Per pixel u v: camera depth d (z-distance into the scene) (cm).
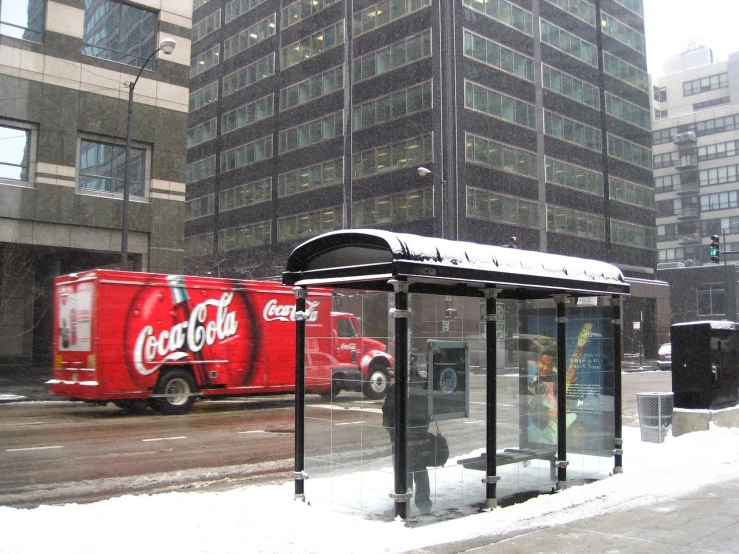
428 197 4659
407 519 658
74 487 916
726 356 1308
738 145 9025
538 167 5269
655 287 6159
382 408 702
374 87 5112
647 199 6456
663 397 1256
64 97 2628
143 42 2877
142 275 1700
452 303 750
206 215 6644
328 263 737
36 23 2597
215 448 1243
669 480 890
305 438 762
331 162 5381
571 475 891
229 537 599
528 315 853
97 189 2717
